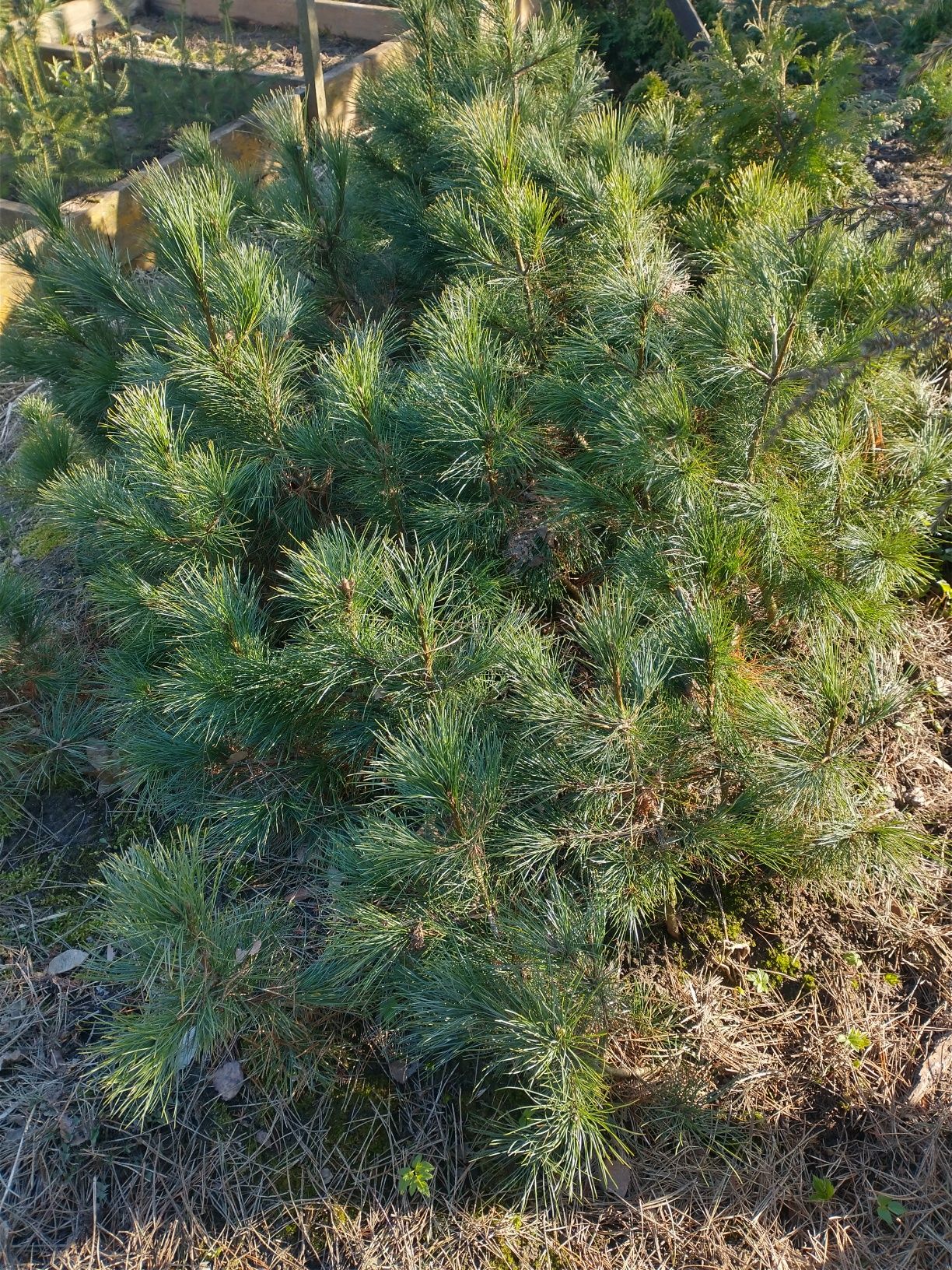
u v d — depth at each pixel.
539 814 2.49
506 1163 2.31
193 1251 2.24
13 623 3.19
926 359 2.86
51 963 2.74
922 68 3.17
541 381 2.85
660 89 5.41
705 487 2.52
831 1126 2.35
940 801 2.91
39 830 3.10
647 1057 2.40
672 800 2.51
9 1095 2.49
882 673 2.67
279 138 3.79
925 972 2.58
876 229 2.89
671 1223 2.22
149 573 2.99
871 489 2.78
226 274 2.86
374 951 2.31
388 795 2.59
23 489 3.47
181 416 3.13
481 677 2.50
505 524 2.85
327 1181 2.32
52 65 6.70
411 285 4.04
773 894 2.73
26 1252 2.27
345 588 2.27
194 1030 2.13
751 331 2.62
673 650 2.36
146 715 3.00
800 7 7.71
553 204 3.34
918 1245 2.16
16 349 3.60
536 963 2.20
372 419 2.71
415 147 4.09
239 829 2.75
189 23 8.47
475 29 4.19
